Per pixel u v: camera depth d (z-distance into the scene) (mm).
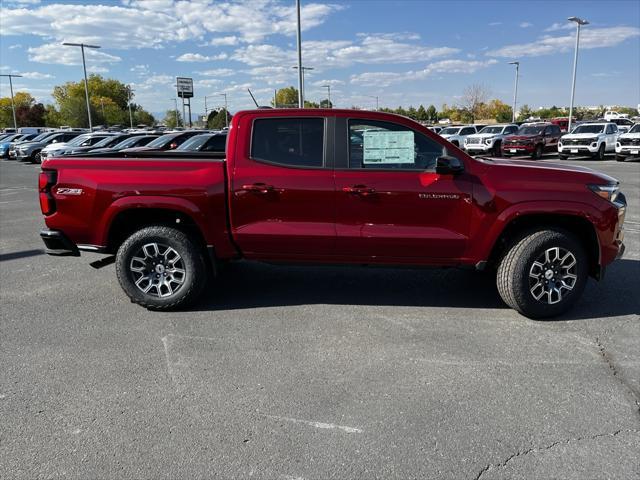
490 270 5102
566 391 3422
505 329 4477
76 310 4992
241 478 2598
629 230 8422
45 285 5832
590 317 4750
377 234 4621
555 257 4586
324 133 4672
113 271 6445
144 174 4730
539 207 4488
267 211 4688
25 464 2707
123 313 4906
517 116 84438
